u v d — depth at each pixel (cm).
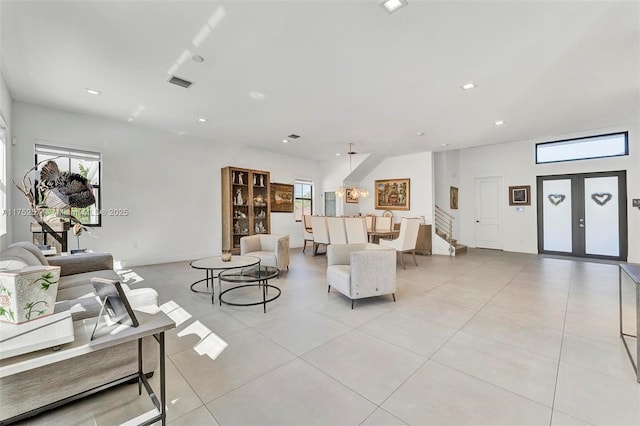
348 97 396
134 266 537
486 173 820
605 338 247
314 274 496
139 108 441
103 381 169
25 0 208
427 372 197
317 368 203
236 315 304
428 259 660
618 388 178
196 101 411
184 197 608
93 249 491
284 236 504
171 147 588
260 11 223
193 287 411
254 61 299
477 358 215
